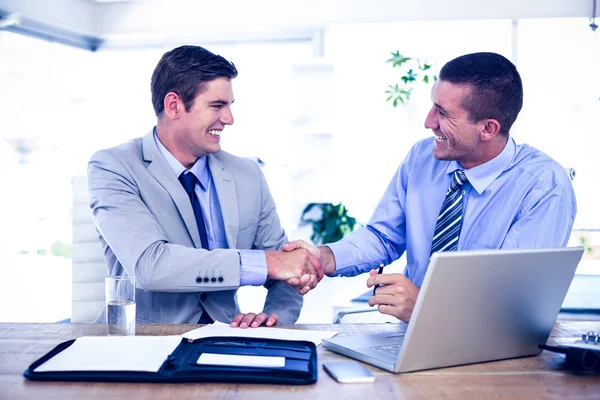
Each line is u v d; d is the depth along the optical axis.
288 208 4.87
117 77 5.67
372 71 5.33
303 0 5.25
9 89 4.63
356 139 5.34
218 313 1.87
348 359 1.24
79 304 2.09
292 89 4.97
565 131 5.13
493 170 1.87
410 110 5.34
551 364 1.22
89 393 1.02
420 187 2.03
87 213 2.09
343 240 2.06
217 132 1.95
